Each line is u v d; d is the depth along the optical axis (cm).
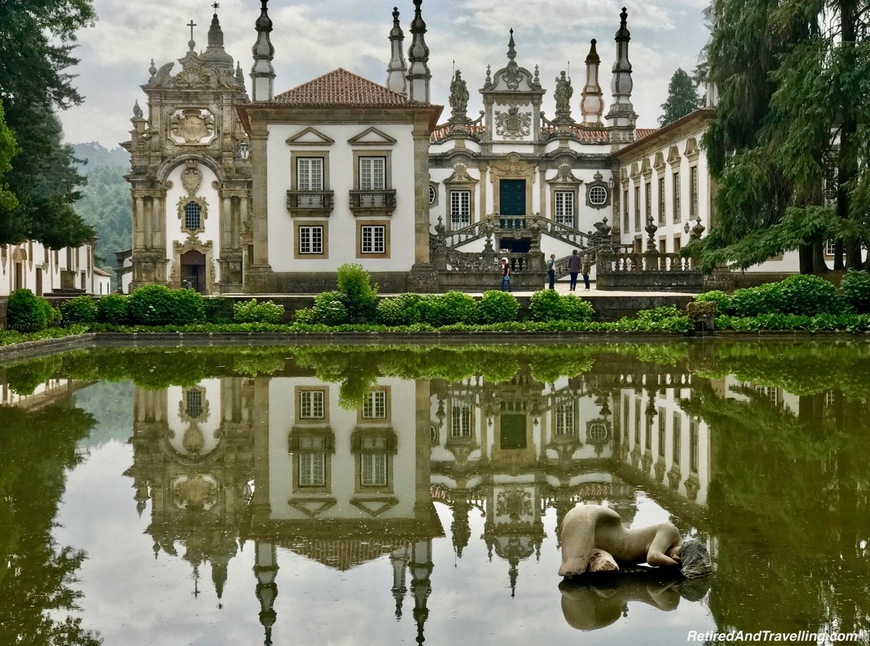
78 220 2900
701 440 1015
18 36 2705
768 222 2994
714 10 3127
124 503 780
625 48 5069
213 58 6169
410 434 1079
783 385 1441
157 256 5416
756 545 646
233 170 5438
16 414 1219
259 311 2761
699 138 3903
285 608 549
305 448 1005
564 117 5125
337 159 3597
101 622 528
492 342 2475
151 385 1509
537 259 3803
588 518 613
